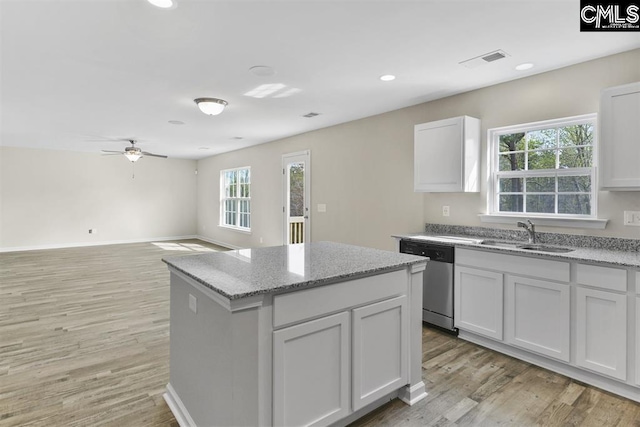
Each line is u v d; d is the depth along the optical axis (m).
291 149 6.31
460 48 2.68
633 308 2.20
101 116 4.81
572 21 2.28
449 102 3.89
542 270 2.59
